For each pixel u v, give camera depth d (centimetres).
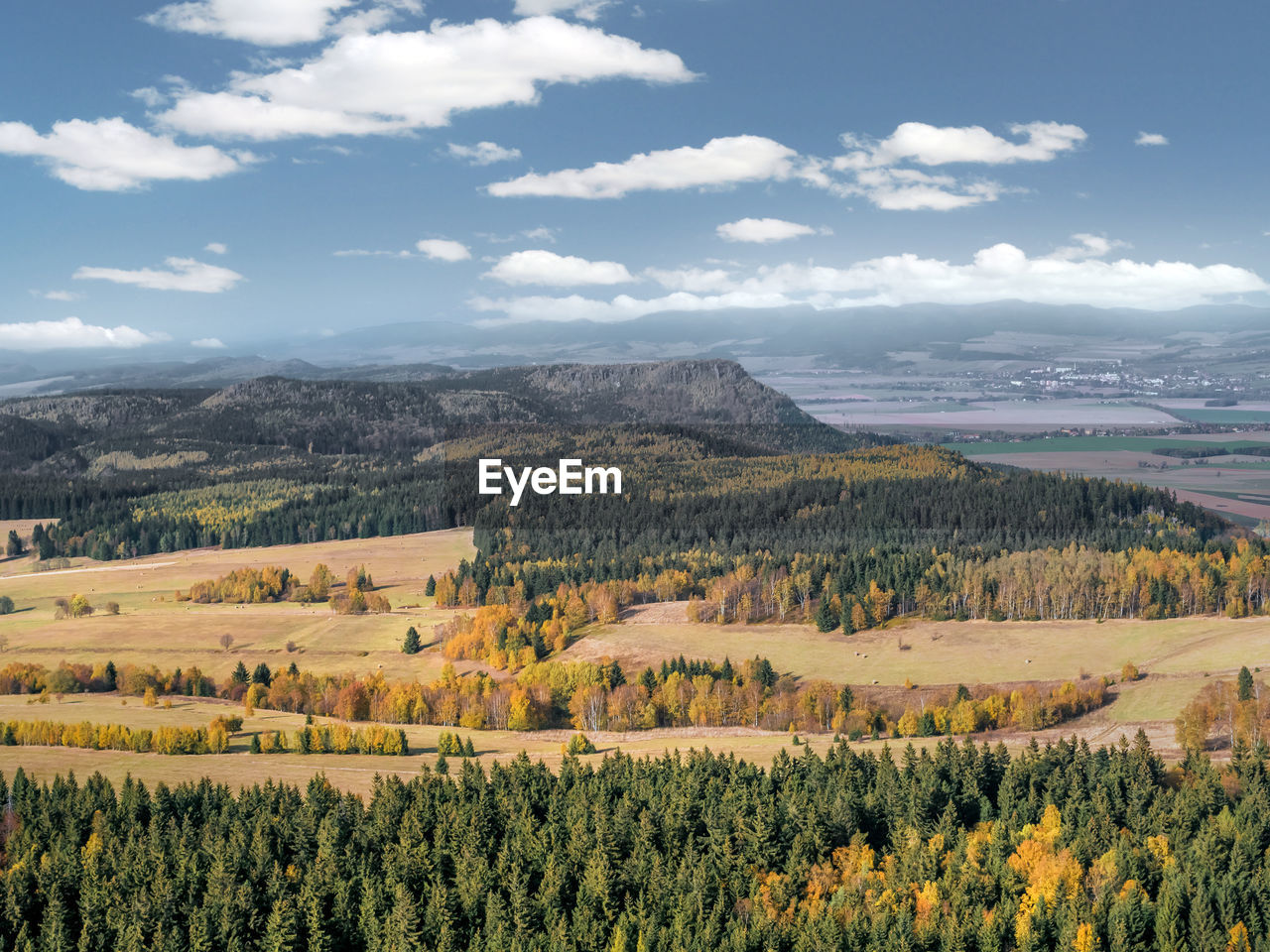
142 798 13175
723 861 11650
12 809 12794
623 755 15838
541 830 12438
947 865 11406
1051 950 10188
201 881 11406
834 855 11900
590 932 10525
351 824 12794
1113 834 11869
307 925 10694
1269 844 11612
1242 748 14225
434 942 10550
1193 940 9944
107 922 10644
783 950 10231
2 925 10931
